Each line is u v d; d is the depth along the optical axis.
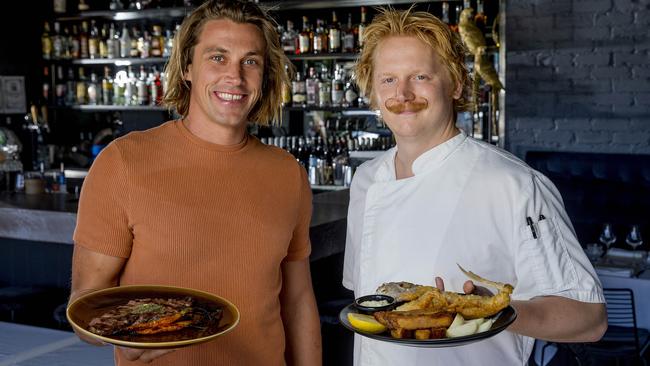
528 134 5.45
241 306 1.61
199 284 1.58
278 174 1.70
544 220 1.56
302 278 1.83
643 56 5.13
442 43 1.60
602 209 5.02
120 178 1.56
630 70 5.17
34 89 6.70
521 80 5.43
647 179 4.93
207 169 1.61
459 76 1.65
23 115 6.62
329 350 3.41
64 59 6.60
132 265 1.58
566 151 5.33
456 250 1.62
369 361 1.71
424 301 1.31
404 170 1.77
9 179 4.75
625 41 5.16
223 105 1.59
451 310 1.29
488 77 5.02
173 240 1.56
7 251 4.39
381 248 1.73
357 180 1.88
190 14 1.65
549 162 5.22
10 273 4.39
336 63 5.84
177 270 1.57
